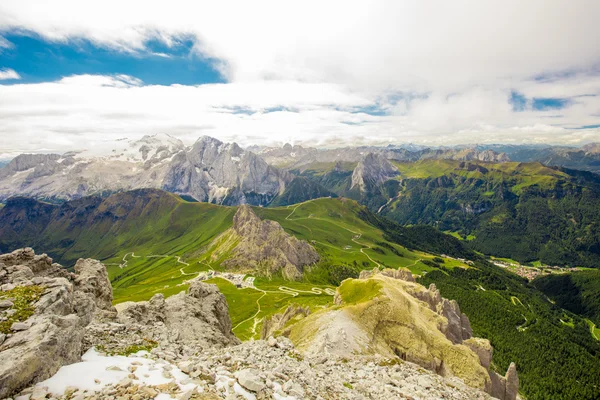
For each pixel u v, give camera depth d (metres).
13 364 17.47
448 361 79.25
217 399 19.95
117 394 18.25
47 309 25.20
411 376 46.03
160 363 23.84
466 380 74.94
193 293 83.06
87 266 54.31
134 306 56.16
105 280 54.53
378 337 81.12
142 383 20.14
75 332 23.47
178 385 20.66
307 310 133.00
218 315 79.56
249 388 22.50
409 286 136.00
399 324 85.25
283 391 24.05
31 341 19.83
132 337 30.94
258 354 36.03
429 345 82.25
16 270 34.38
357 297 102.88
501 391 85.94
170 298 73.31
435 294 134.62
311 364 37.56
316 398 25.64
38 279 29.62
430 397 37.09
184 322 62.56
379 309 89.38
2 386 16.50
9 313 23.25
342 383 33.06
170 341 33.59
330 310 95.75
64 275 45.38
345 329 77.19
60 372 19.97
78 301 32.88
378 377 40.53
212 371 24.03
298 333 89.94
